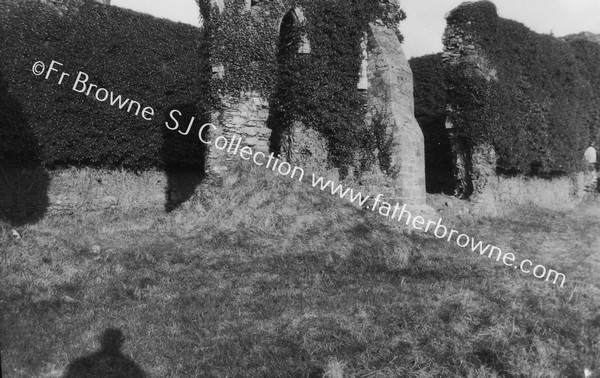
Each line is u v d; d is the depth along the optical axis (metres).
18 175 13.39
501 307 7.12
